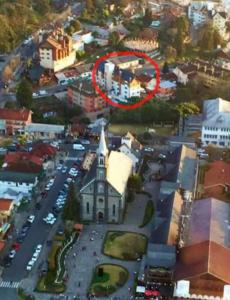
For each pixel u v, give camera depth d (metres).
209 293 182.88
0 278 199.00
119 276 199.38
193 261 189.12
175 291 184.62
